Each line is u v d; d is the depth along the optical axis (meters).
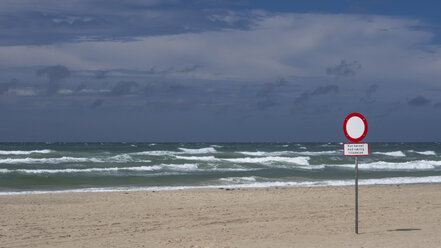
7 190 19.81
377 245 7.55
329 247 7.49
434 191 18.91
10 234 9.40
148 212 12.62
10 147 72.25
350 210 12.98
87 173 27.48
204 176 26.83
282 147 85.31
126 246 8.04
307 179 25.92
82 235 9.26
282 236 8.78
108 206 13.92
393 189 19.67
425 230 9.27
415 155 58.53
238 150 70.31
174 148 70.50
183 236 8.98
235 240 8.40
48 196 16.62
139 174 27.59
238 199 15.71
